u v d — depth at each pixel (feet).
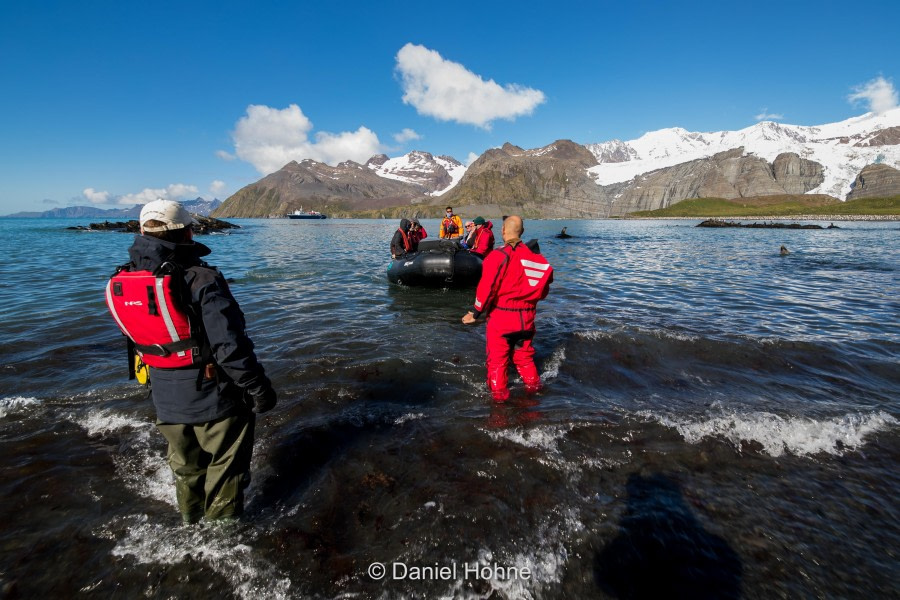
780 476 9.96
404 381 15.58
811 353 18.44
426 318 25.09
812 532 8.20
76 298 29.27
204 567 7.48
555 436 11.57
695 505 8.93
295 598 6.88
